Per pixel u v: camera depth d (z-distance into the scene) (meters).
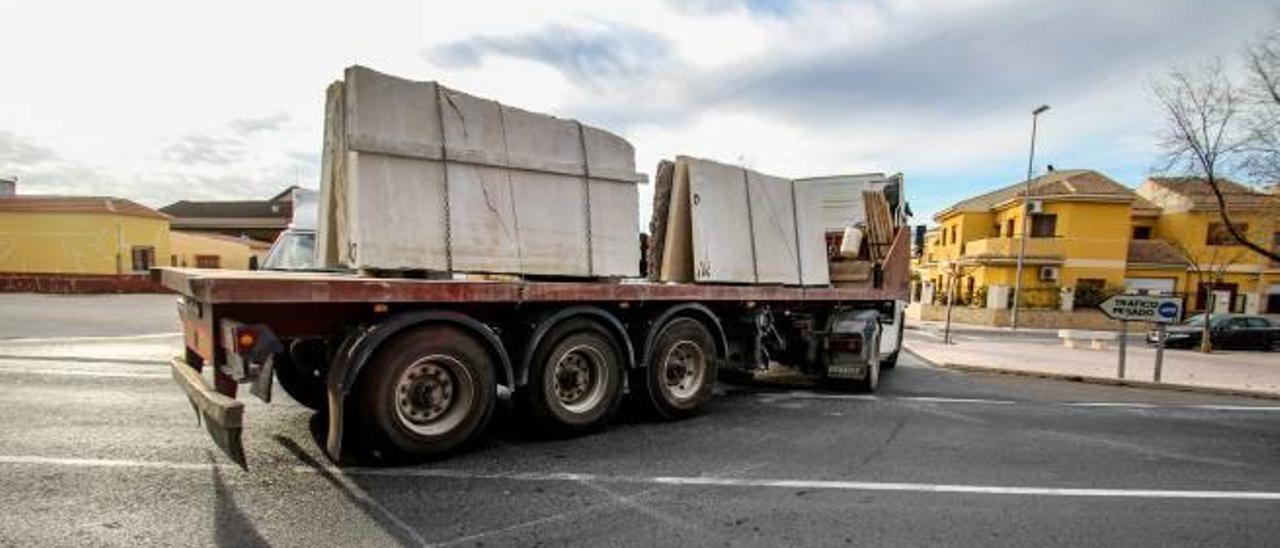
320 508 3.70
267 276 4.23
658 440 5.53
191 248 36.50
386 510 3.72
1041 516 4.04
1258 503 4.48
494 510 3.79
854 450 5.46
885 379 10.34
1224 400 9.74
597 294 5.55
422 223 4.84
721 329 6.89
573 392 5.59
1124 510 4.23
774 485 4.44
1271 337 22.75
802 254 8.28
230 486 3.97
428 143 4.89
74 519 3.38
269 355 3.90
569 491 4.17
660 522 3.71
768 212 7.76
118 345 10.59
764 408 7.22
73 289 28.39
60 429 5.04
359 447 4.77
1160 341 10.98
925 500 4.26
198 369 4.66
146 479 4.01
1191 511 4.26
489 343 4.89
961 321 34.44
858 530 3.69
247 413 5.85
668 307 6.31
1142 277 35.16
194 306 4.52
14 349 9.70
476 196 5.16
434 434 4.57
